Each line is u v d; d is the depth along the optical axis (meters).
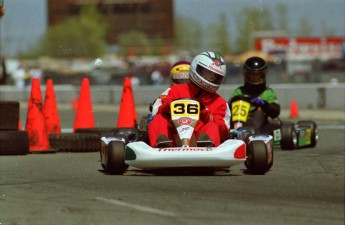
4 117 39.84
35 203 23.47
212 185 26.70
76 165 34.31
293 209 22.17
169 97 30.62
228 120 31.80
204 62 31.09
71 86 140.25
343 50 170.75
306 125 44.44
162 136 29.17
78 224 20.48
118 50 197.38
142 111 87.25
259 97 42.12
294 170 31.67
